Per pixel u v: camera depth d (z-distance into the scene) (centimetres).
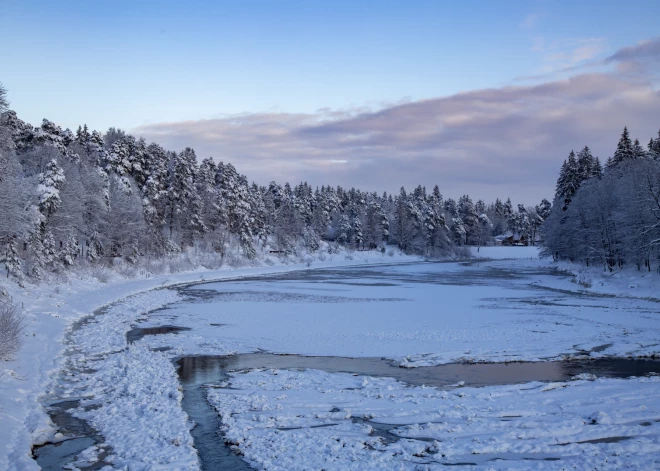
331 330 2739
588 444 1138
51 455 1118
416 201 15412
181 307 3688
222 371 1892
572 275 6638
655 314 3341
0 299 2611
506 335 2595
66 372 1786
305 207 13638
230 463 1078
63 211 4891
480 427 1257
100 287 4581
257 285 5725
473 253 14150
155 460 1075
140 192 7094
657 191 5131
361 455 1095
